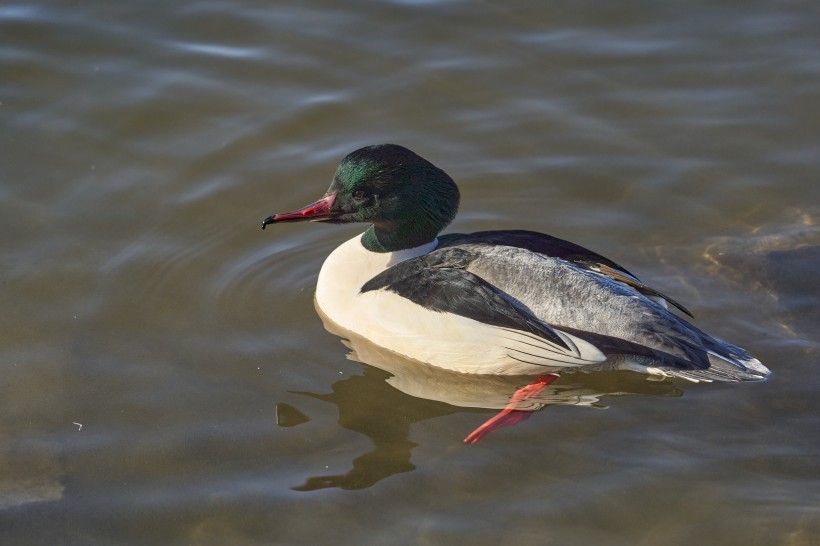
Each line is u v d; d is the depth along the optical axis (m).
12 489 9.95
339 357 11.82
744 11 17.61
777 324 12.09
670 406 10.98
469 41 17.23
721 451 10.31
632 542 9.34
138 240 13.55
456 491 9.94
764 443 10.39
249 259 13.36
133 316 12.30
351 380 11.49
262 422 10.83
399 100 16.09
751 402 10.95
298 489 9.98
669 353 10.57
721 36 17.09
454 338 11.31
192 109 15.85
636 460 10.24
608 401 11.12
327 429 10.77
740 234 13.62
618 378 11.45
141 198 14.28
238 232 13.81
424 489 9.97
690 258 13.23
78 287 12.69
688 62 16.64
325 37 17.30
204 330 12.13
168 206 14.16
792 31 17.09
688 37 17.14
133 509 9.77
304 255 13.52
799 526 9.43
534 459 10.31
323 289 12.42
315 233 13.92
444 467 10.24
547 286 11.02
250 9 17.84
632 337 10.68
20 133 15.25
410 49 17.05
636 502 9.75
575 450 10.41
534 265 11.16
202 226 13.86
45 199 14.15
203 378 11.41
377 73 16.58
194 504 9.82
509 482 10.03
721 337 11.86
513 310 10.98
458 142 15.31
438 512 9.70
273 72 16.58
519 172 14.80
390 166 12.06
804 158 14.82
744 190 14.35
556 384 11.41
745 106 15.78
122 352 11.73
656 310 10.85
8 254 13.16
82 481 10.05
